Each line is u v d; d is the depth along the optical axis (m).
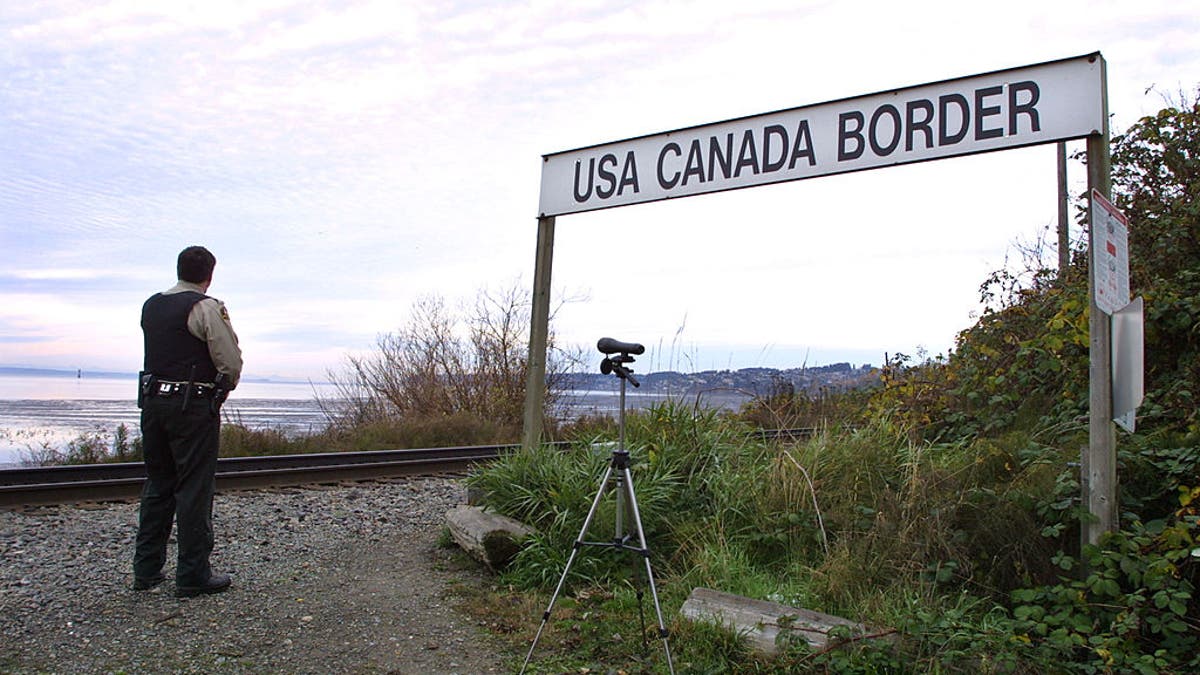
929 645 3.66
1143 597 3.74
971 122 4.81
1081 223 7.51
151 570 4.70
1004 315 7.33
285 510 6.92
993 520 4.57
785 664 3.68
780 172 5.64
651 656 3.89
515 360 16.06
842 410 7.67
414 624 4.30
